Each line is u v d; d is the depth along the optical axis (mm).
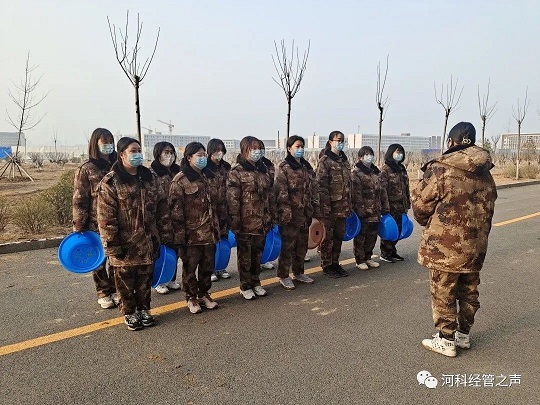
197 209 4035
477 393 2727
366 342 3453
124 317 3889
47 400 2637
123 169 3670
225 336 3576
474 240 3051
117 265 3641
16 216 7816
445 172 3086
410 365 3076
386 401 2627
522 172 21344
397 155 5859
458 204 3039
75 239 4090
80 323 3846
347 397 2662
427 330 3693
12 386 2799
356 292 4730
